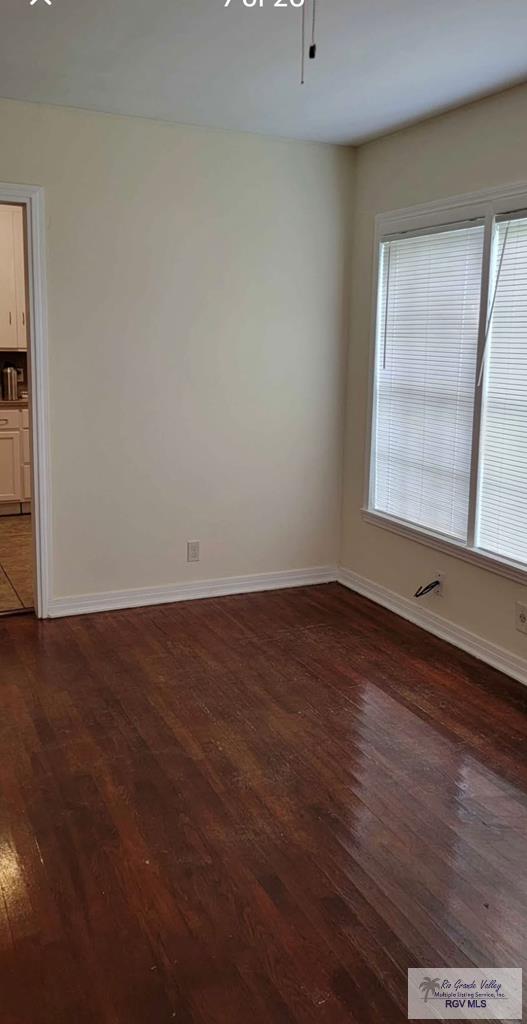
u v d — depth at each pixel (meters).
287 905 2.21
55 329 4.14
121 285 4.25
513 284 3.57
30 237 4.00
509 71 3.28
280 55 3.16
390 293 4.46
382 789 2.80
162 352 4.42
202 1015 1.85
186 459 4.60
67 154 4.01
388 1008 1.88
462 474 4.00
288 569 5.05
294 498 4.97
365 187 4.62
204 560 4.78
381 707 3.42
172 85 3.56
